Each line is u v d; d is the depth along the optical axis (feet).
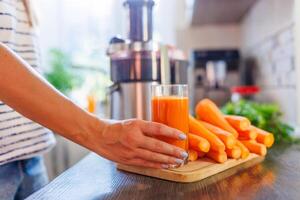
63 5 7.63
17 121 2.54
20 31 2.76
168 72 3.32
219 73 6.89
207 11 6.41
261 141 2.38
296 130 3.40
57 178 2.03
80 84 7.11
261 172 2.05
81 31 7.69
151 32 3.42
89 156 2.64
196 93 6.98
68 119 1.87
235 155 2.18
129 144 1.86
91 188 1.84
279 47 4.55
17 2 2.73
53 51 7.20
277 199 1.59
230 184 1.83
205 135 2.18
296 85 3.88
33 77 1.84
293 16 3.91
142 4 3.34
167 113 2.06
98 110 5.72
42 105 1.82
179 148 1.94
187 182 1.88
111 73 3.42
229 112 3.39
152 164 1.93
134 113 3.31
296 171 2.06
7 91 1.78
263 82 5.58
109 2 7.64
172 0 7.97
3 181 2.50
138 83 3.28
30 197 1.71
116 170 2.20
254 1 5.69
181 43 8.04
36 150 2.74
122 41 3.31
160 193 1.73
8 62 1.78
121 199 1.66
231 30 7.84
